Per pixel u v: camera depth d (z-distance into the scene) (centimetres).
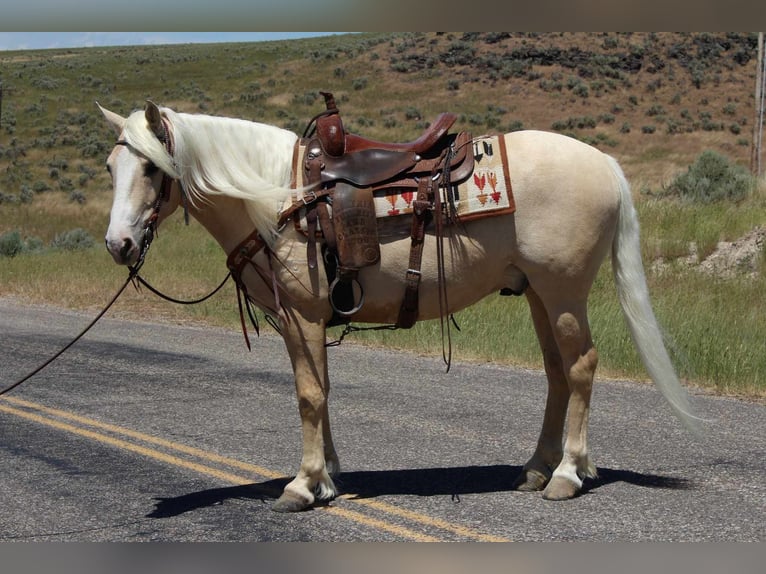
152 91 6750
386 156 546
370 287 544
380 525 514
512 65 6350
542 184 542
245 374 1011
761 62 2894
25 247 2647
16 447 704
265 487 596
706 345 977
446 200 539
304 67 7094
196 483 607
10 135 5650
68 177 4675
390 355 1123
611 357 1009
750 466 625
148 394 902
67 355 1142
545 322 584
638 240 570
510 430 739
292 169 550
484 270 551
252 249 548
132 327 1401
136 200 512
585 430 562
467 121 5469
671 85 6000
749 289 1323
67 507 560
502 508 539
